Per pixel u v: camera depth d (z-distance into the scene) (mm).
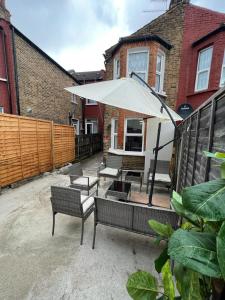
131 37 5789
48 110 8703
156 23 6324
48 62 8516
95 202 2418
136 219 2303
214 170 1463
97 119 13977
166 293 816
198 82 5891
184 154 3305
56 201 2639
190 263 603
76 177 4312
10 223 2990
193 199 638
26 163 5059
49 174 6027
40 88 7961
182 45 6027
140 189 4777
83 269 2051
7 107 6375
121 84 2475
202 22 5824
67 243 2508
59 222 3045
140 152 6309
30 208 3545
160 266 925
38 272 1994
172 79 6230
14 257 2215
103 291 1785
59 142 6957
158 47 5820
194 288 707
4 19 5918
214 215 583
